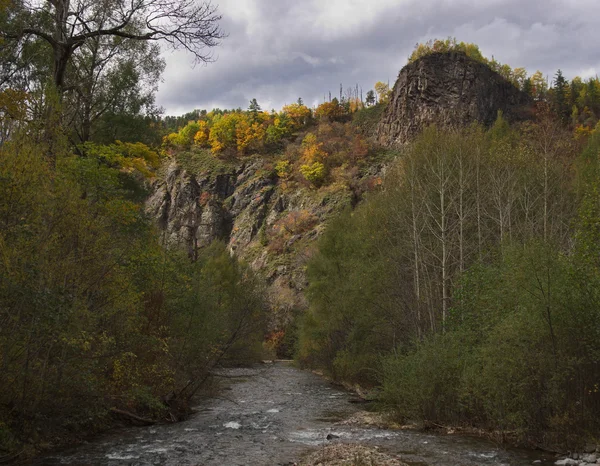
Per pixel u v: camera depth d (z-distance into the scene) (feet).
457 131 128.26
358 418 65.41
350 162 442.91
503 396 48.26
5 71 67.92
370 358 97.91
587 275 47.16
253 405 79.92
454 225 94.79
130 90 97.35
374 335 99.50
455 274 86.99
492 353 50.06
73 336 41.91
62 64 73.00
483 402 52.65
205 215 459.73
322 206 396.57
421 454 44.73
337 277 121.39
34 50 74.95
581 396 44.98
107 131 95.96
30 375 39.52
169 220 464.65
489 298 59.52
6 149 41.11
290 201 435.53
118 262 50.03
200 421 62.39
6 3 64.85
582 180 103.91
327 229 136.15
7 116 45.83
